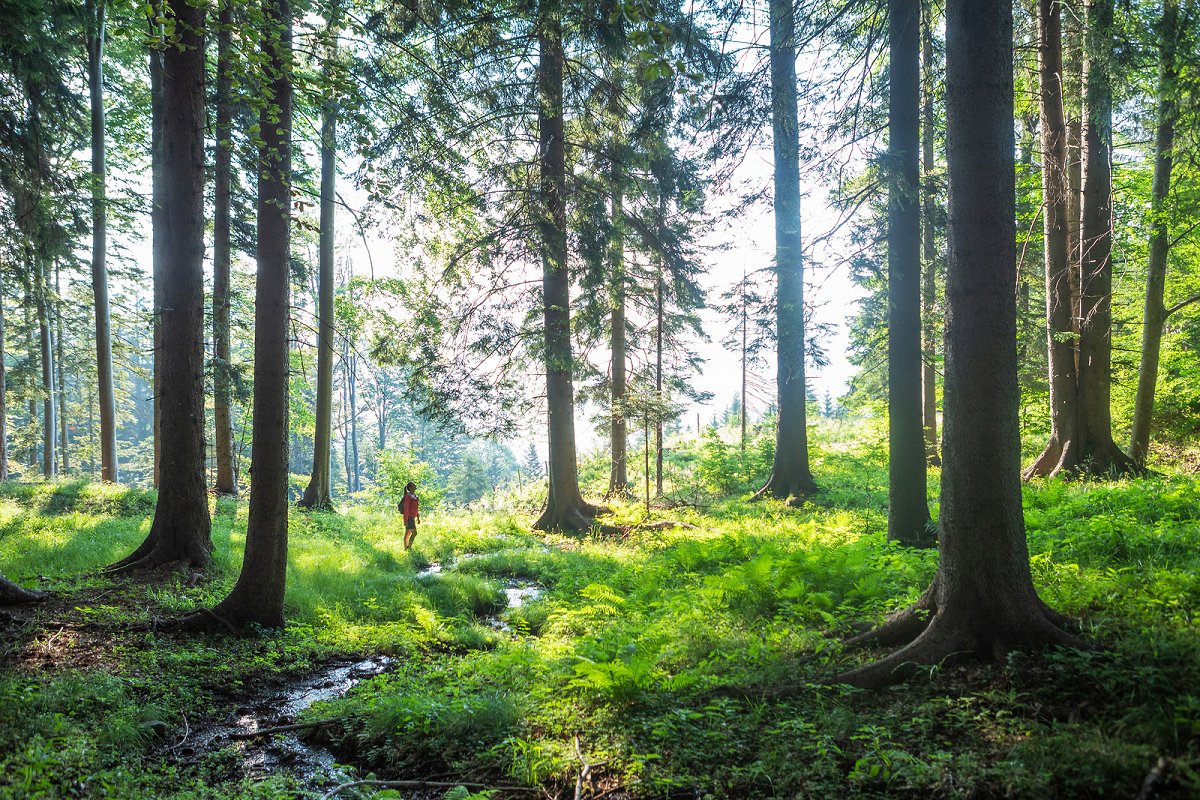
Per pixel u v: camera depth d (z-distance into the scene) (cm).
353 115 795
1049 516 936
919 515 963
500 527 1789
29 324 2459
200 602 895
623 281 1880
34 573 978
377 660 799
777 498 1708
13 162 1141
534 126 1577
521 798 438
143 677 655
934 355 978
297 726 588
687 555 1118
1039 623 491
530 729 520
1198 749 337
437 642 870
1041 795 340
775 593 773
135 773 470
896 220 930
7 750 447
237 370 1783
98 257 1861
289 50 673
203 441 1079
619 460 2227
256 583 853
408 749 524
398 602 1041
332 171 1905
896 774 376
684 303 1689
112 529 1302
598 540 1586
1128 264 1870
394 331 1664
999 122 522
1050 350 1386
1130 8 927
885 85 913
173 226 1037
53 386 2880
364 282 1720
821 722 457
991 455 514
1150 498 926
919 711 445
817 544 1028
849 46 878
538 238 1504
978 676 470
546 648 761
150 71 1719
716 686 543
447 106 1194
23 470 3272
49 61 1163
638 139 977
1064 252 1376
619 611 892
